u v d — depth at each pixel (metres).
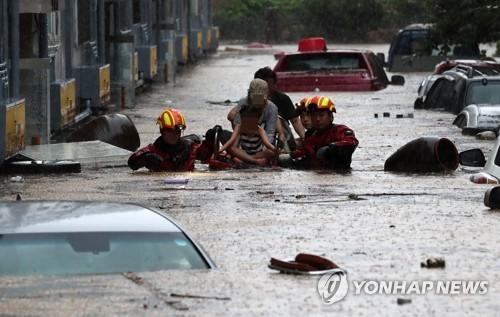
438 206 23.38
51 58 43.94
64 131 44.84
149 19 71.56
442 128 42.69
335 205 23.70
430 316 13.87
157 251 14.81
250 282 15.27
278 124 30.73
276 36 142.50
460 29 63.47
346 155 30.25
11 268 14.34
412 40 82.81
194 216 22.39
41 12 37.28
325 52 61.06
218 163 30.25
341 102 55.34
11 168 31.08
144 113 53.75
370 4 135.88
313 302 14.37
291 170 30.34
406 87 64.50
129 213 15.47
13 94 34.38
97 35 53.22
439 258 17.09
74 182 28.72
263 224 21.28
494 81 45.28
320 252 18.28
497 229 20.45
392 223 21.23
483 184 26.95
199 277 14.71
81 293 13.79
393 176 29.02
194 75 83.75
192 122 48.44
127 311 13.27
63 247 14.59
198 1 107.38
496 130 39.75
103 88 51.53
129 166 30.59
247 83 75.12
